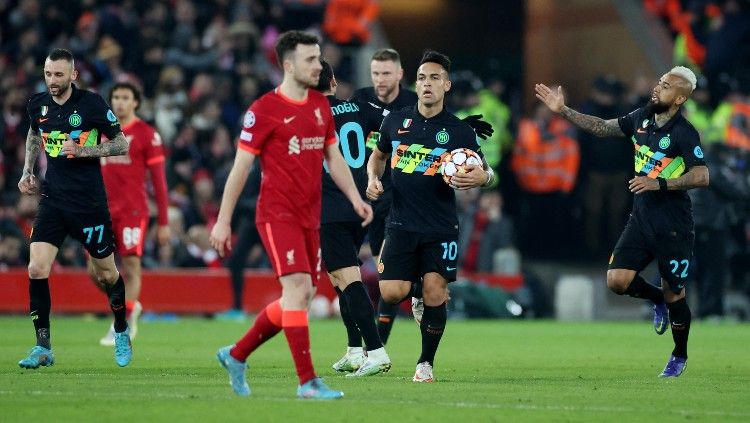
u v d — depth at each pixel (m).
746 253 84.44
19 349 46.50
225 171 80.00
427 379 35.31
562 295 84.94
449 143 35.06
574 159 90.31
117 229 51.88
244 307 78.38
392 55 40.38
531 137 91.25
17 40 86.25
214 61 88.12
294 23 98.50
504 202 93.56
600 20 100.69
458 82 91.06
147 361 42.47
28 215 75.19
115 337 39.50
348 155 40.00
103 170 51.62
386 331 40.97
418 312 40.72
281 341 53.72
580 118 38.56
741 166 78.94
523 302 83.19
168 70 83.38
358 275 37.97
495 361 45.25
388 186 41.00
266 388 32.44
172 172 79.44
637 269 38.12
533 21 105.69
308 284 29.80
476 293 81.50
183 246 78.38
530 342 57.25
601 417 27.41
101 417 26.28
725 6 98.88
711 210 75.88
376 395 30.95
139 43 87.12
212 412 27.03
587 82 101.38
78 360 42.38
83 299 75.12
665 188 36.75
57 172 38.84
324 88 39.75
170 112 81.81
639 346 54.84
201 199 79.50
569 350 51.81
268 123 29.69
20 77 80.94
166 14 89.25
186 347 50.16
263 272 79.44
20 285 73.81
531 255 93.31
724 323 76.25
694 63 97.69
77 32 86.88
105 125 38.97
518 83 109.06
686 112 84.62
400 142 35.31
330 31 97.81
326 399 29.48
